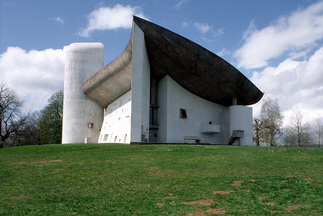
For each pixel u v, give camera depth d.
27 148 19.44
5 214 6.02
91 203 6.66
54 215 5.90
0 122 42.16
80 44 39.28
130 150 16.55
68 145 20.88
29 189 8.05
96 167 11.09
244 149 16.91
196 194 7.18
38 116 59.25
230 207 6.15
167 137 28.19
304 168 10.07
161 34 24.06
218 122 34.88
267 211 5.84
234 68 29.41
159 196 7.11
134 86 23.44
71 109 37.62
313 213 5.67
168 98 28.84
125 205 6.46
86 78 38.38
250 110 32.75
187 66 27.11
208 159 12.59
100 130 38.53
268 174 9.24
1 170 11.04
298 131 43.59
